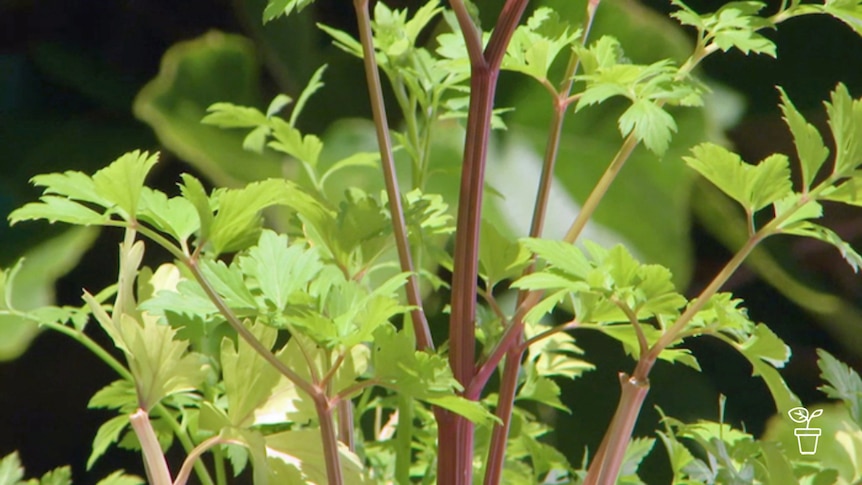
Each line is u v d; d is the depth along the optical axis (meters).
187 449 1.56
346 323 1.39
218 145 2.62
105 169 1.38
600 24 2.54
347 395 1.41
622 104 2.62
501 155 2.57
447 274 2.64
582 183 2.57
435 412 1.46
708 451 1.48
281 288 1.41
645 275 1.41
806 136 1.44
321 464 1.46
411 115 1.61
